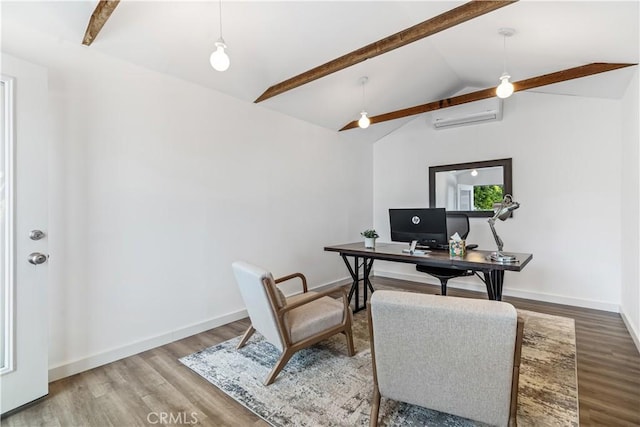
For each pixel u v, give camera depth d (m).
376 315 1.47
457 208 4.52
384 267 5.31
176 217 2.79
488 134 4.26
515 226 4.06
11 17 1.93
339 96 3.82
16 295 1.80
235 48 2.61
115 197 2.41
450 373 1.40
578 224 3.64
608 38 2.23
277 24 2.42
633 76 2.71
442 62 3.59
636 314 2.65
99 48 2.30
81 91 2.24
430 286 4.64
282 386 2.04
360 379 2.12
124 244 2.46
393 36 2.60
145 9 2.10
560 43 2.46
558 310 3.50
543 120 3.85
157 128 2.66
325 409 1.80
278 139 3.78
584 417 1.70
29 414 1.78
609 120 3.45
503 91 2.53
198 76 2.85
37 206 1.89
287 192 3.90
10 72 1.77
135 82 2.53
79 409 1.82
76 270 2.22
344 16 2.42
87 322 2.27
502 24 2.37
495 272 2.47
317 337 2.27
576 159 3.64
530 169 3.95
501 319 1.22
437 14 2.34
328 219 4.53
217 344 2.70
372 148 5.45
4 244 1.78
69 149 2.18
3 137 1.77
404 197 5.10
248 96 3.33
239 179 3.33
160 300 2.69
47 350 1.95
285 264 3.88
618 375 2.11
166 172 2.72
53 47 2.11
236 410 1.81
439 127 4.57
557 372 2.15
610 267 3.46
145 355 2.50
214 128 3.09
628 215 2.99
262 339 2.80
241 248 3.35
